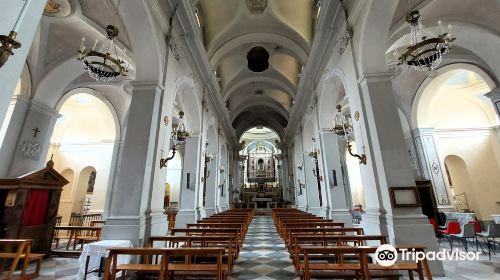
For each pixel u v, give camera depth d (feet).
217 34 29.68
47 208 18.48
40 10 6.66
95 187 39.42
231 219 24.70
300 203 44.27
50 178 18.78
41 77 22.98
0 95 5.56
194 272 11.18
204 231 16.40
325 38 23.03
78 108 43.50
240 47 35.12
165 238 13.15
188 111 28.55
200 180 28.45
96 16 19.20
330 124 28.30
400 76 29.68
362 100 16.52
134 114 16.11
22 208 16.43
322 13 20.77
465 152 33.83
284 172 65.10
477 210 31.91
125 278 12.13
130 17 15.58
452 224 20.65
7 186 16.51
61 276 13.50
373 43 15.90
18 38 5.97
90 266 12.64
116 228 13.91
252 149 95.50
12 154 20.93
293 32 30.04
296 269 12.71
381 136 14.67
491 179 32.32
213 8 27.99
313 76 29.55
